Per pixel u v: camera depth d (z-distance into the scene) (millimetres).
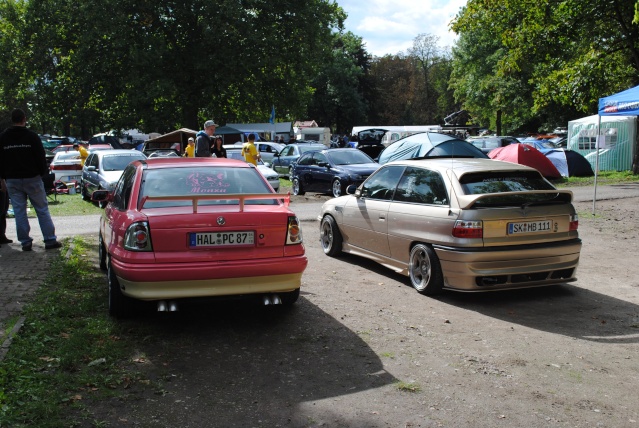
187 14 38719
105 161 16906
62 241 9938
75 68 39938
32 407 3793
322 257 9266
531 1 26156
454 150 19375
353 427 3709
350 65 84938
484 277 6438
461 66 59469
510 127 59531
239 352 5020
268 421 3773
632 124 26703
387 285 7473
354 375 4562
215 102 42625
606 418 3869
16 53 42000
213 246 5199
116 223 5609
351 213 8633
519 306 6578
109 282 5762
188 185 5945
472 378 4527
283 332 5559
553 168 23422
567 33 26281
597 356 5027
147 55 36844
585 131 28000
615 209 15039
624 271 8391
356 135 48219
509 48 29062
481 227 6395
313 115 84875
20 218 8914
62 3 40219
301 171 19938
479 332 5648
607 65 26062
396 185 7832
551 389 4332
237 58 39312
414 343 5316
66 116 42250
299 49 41625
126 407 3930
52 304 6094
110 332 5406
